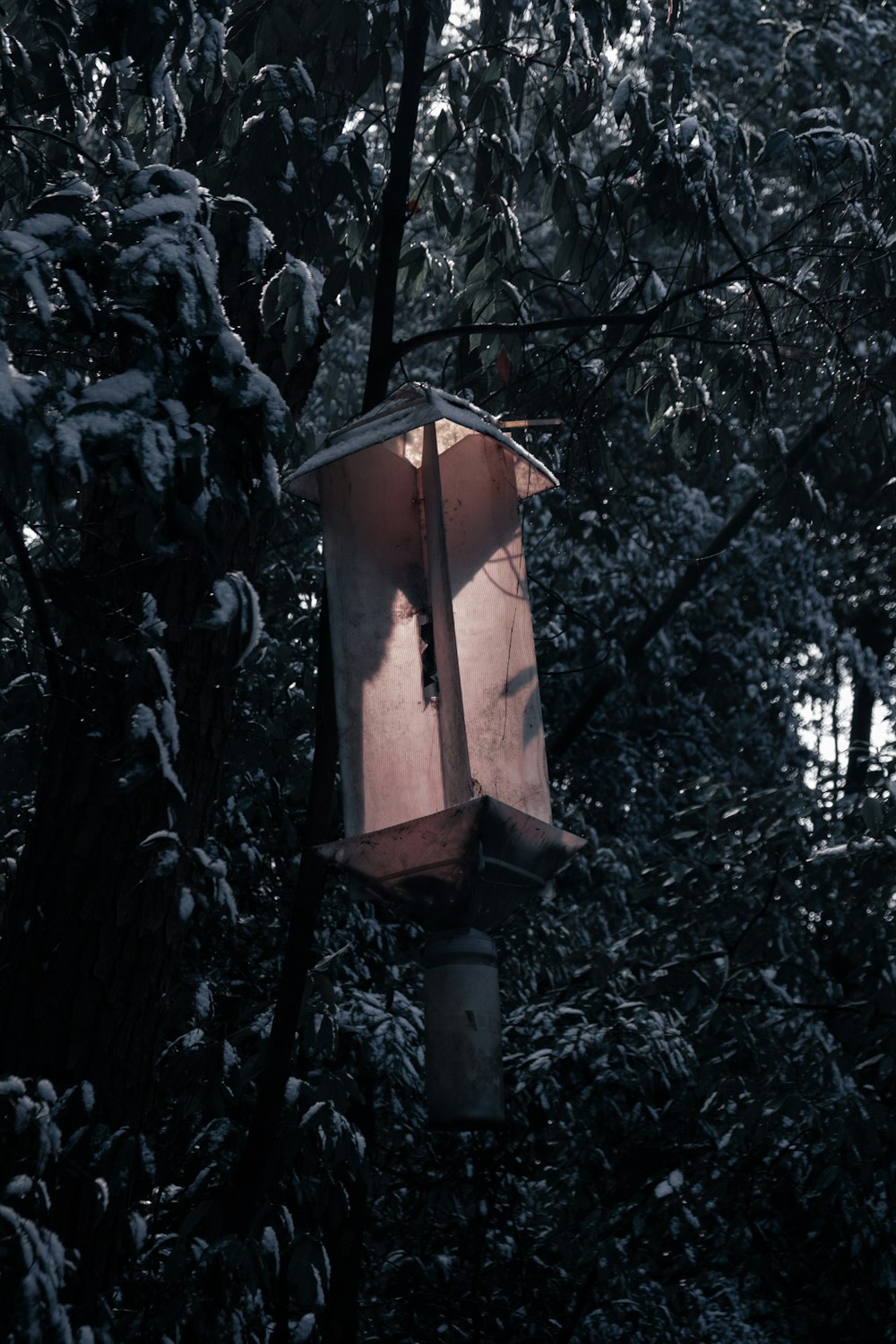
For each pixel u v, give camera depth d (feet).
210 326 8.54
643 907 24.59
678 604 30.91
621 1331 20.80
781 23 21.49
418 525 8.00
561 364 19.51
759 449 31.76
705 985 18.40
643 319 13.01
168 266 8.52
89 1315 9.22
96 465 8.29
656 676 32.89
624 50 16.89
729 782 21.17
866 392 17.85
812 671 39.14
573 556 29.50
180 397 8.63
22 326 8.73
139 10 9.70
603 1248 18.11
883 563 41.16
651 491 30.68
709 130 15.81
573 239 16.26
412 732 7.52
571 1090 19.17
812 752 35.55
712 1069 18.53
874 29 25.27
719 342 14.96
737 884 20.71
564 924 22.77
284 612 22.70
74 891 9.75
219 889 10.51
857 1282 20.35
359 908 19.83
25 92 13.35
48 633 9.93
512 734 7.57
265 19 13.19
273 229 13.37
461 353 18.28
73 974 9.62
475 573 7.90
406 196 11.83
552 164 16.11
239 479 8.92
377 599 7.75
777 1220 21.22
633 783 31.35
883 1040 18.08
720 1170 19.67
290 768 19.39
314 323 9.75
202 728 10.34
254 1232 10.54
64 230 8.52
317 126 13.03
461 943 6.73
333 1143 11.80
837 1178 17.52
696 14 28.60
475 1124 6.45
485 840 6.57
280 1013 10.19
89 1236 9.35
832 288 17.84
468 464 8.18
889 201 17.13
